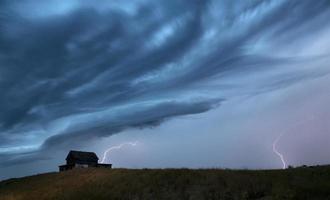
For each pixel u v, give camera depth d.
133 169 53.00
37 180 65.12
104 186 43.22
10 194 52.84
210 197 30.23
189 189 34.34
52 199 41.44
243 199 27.69
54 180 60.03
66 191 44.75
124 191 38.50
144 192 36.50
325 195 24.97
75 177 57.91
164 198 33.34
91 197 38.41
